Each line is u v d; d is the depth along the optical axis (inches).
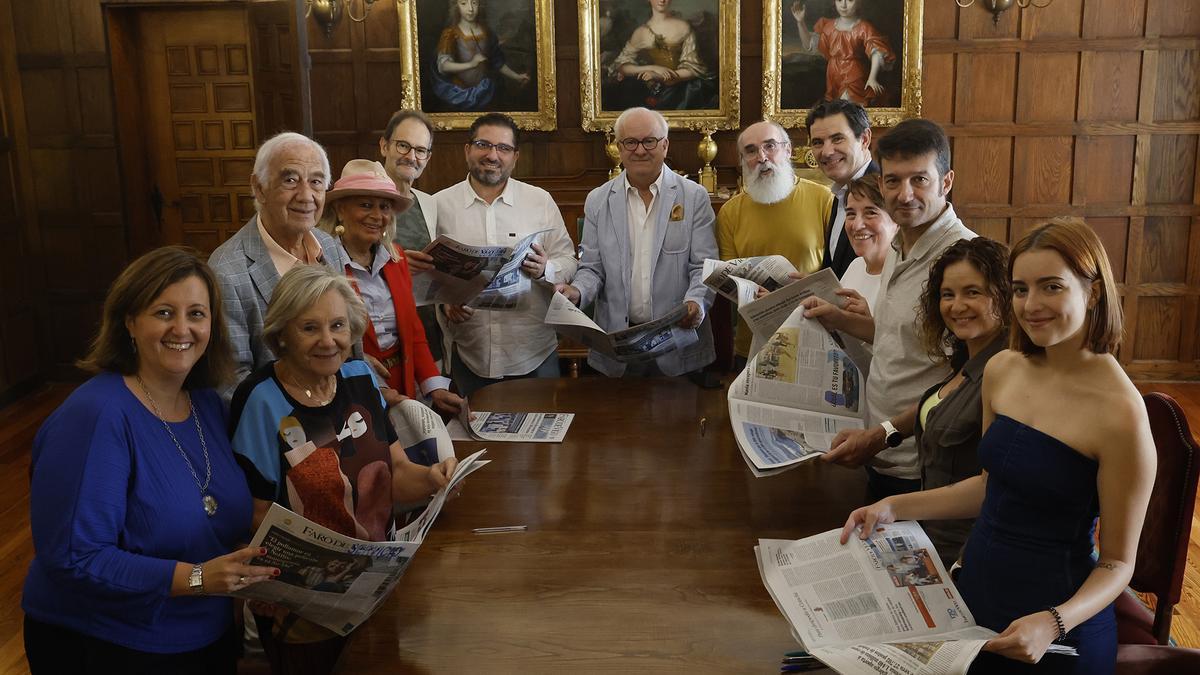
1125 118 236.2
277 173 99.3
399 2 238.7
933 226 94.6
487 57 241.9
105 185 246.5
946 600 69.3
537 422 123.3
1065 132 237.8
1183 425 85.1
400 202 120.5
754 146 145.6
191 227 265.3
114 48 243.8
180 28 254.7
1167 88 233.8
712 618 74.7
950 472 81.9
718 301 153.9
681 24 238.4
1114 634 67.1
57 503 67.8
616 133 149.2
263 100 226.1
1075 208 241.3
